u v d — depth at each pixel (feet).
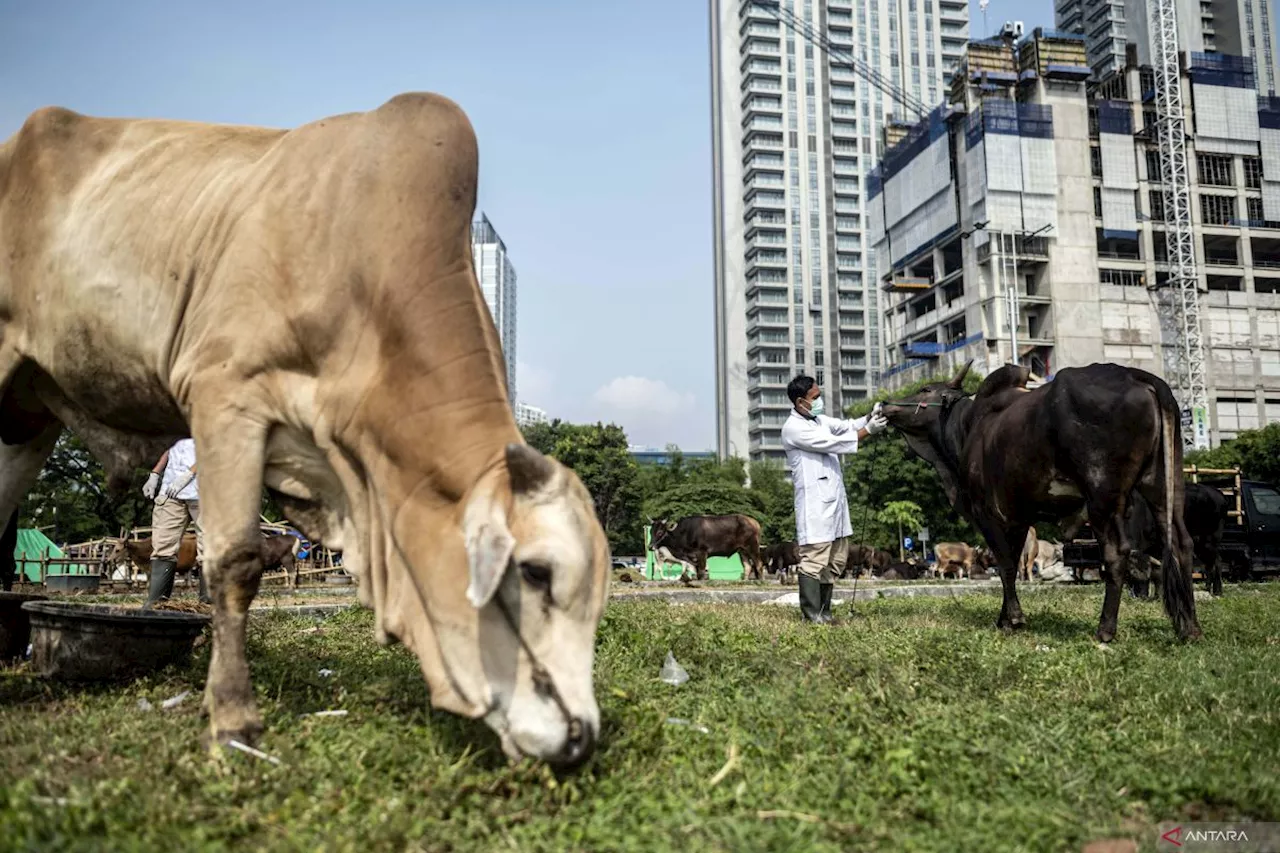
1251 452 143.33
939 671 16.87
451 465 11.18
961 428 27.96
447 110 12.93
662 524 87.04
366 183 12.65
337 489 13.41
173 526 28.71
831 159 414.41
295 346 12.76
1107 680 16.62
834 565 28.04
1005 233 248.93
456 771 10.63
